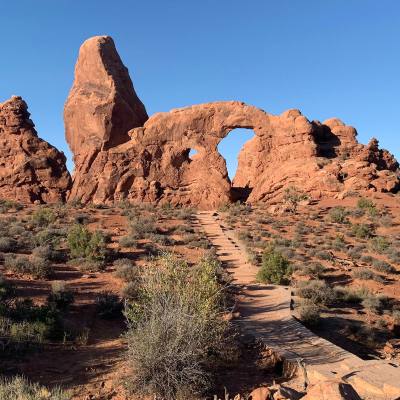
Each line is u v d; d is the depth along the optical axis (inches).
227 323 432.8
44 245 992.2
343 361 394.6
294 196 2006.6
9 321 458.9
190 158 2620.6
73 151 2630.4
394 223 1688.0
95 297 647.1
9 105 2432.3
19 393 270.5
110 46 2817.4
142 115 2815.0
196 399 311.1
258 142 2576.3
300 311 643.5
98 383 340.8
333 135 2775.6
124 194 2412.6
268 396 274.1
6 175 2308.1
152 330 331.6
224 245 1322.6
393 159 2731.3
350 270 1043.3
